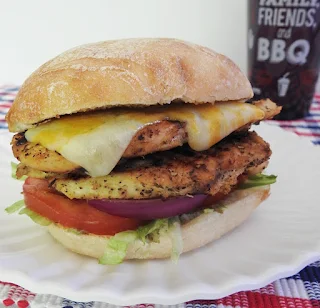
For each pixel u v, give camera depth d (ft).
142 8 1.27
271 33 0.90
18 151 0.51
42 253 0.52
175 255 0.49
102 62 0.48
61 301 0.45
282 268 0.46
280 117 1.00
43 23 1.35
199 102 0.51
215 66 0.53
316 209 0.60
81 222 0.51
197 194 0.51
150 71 0.48
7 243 0.54
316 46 0.93
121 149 0.47
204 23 1.24
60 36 1.35
